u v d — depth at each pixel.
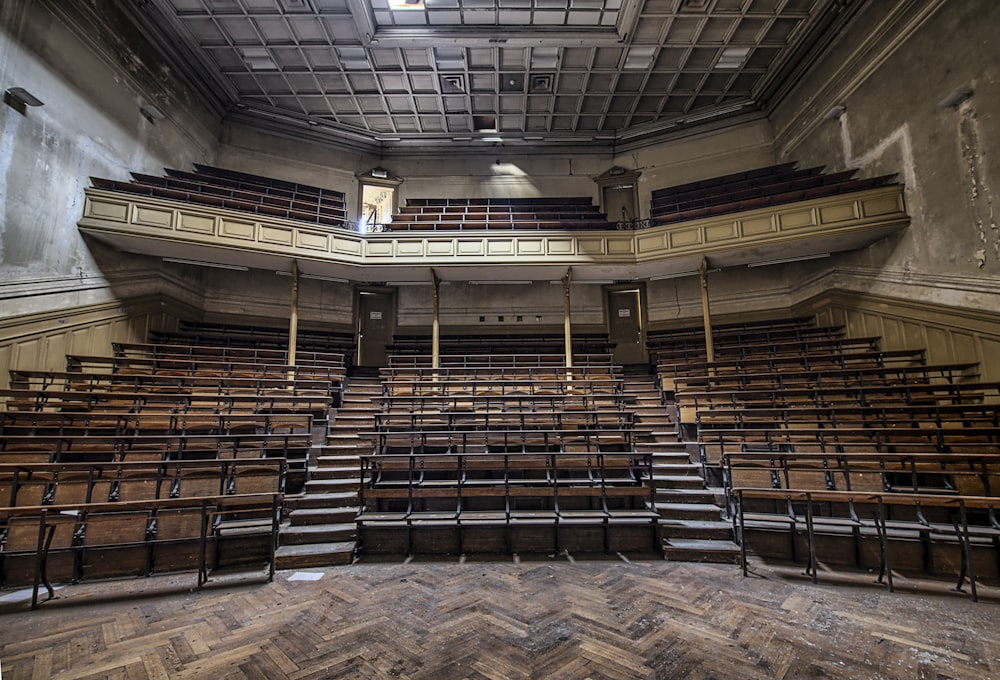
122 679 2.53
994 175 5.95
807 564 4.27
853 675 2.51
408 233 9.15
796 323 9.61
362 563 4.42
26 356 6.14
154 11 8.02
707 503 5.22
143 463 4.29
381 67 9.36
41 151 6.39
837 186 7.75
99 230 7.11
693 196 9.88
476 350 10.83
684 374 8.11
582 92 10.07
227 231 8.03
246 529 4.54
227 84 9.80
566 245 9.08
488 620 3.18
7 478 4.40
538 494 4.73
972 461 4.58
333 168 11.52
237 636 3.01
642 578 3.95
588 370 8.72
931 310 6.84
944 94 6.59
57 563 4.10
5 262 5.90
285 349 9.73
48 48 6.50
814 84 9.22
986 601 3.48
